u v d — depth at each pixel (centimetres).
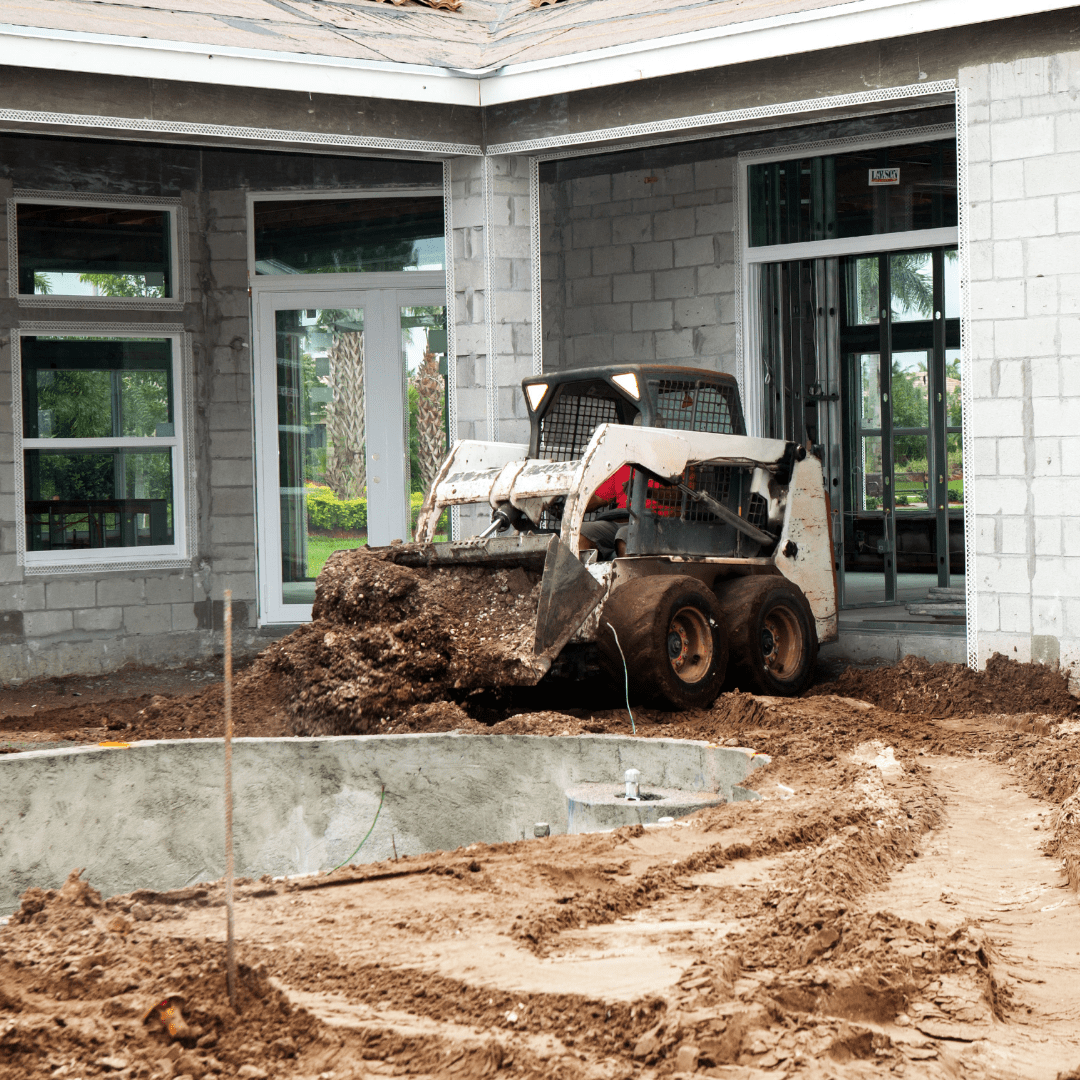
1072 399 905
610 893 483
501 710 888
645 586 874
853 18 948
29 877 718
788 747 762
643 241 1305
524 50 1120
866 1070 323
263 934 445
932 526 1441
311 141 1046
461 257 1121
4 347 1205
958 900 477
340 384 1326
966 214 942
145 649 1272
